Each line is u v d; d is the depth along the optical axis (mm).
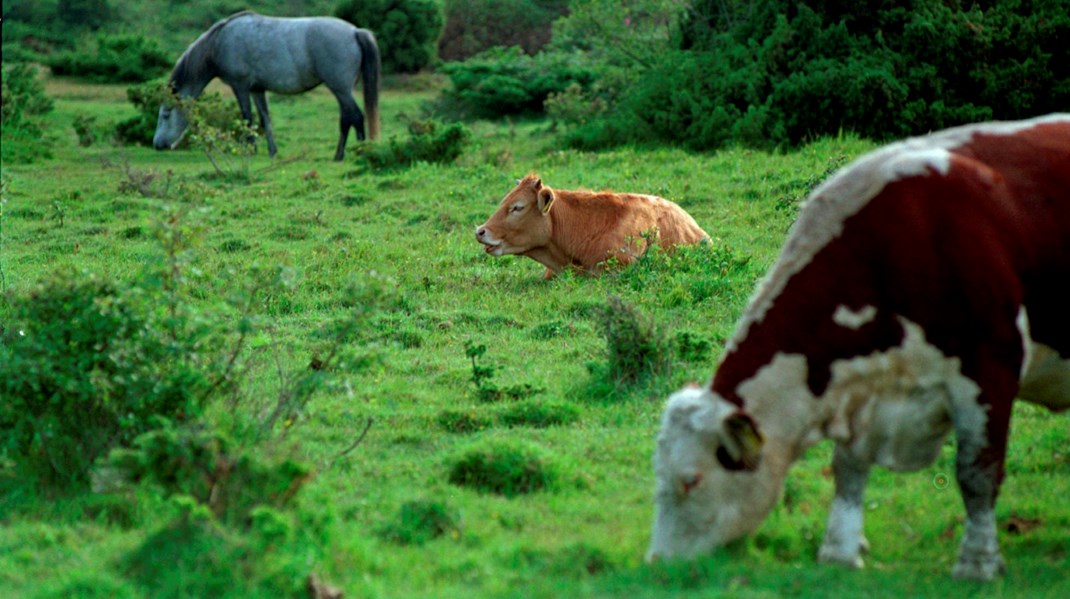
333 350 10211
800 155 25016
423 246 19156
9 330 9852
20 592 7148
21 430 9055
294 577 7070
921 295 7137
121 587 7023
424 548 7961
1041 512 8445
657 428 10492
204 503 7887
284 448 8844
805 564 7555
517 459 9297
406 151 27719
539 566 7551
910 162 7340
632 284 15414
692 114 28562
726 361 7379
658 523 7281
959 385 7215
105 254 18703
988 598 6879
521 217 16156
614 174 24375
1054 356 7668
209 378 9812
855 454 7473
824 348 7203
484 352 12656
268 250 18891
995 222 7246
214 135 27234
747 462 7031
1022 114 28031
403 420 11031
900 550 7895
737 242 18250
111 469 8664
